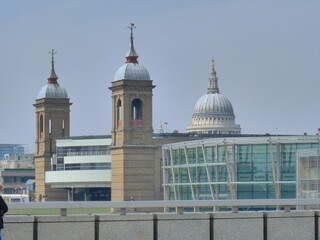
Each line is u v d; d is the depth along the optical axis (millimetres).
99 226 63844
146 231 64875
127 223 64438
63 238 63188
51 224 63000
